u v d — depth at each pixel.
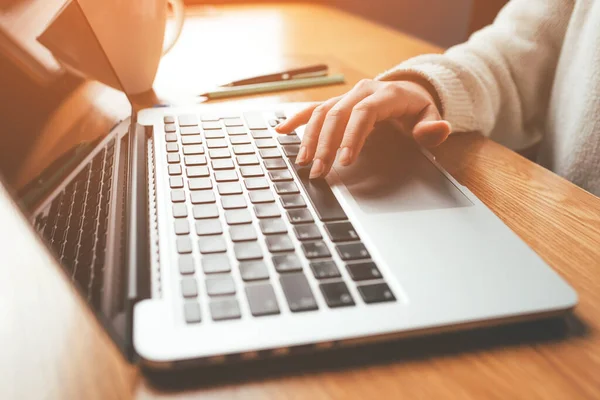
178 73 0.74
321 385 0.25
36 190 0.31
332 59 0.82
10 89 0.32
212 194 0.39
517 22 0.72
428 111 0.54
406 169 0.45
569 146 0.67
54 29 0.43
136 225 0.34
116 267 0.30
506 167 0.50
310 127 0.47
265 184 0.41
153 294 0.28
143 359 0.24
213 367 0.26
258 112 0.56
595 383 0.26
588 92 0.64
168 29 0.76
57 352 0.28
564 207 0.43
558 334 0.29
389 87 0.53
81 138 0.40
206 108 0.57
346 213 0.37
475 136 0.58
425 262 0.32
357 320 0.27
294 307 0.27
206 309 0.27
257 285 0.29
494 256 0.33
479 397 0.25
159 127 0.51
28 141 0.32
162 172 0.42
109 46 0.61
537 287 0.30
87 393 0.25
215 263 0.30
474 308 0.28
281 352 0.25
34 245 0.38
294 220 0.35
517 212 0.42
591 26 0.65
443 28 1.47
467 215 0.38
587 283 0.34
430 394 0.25
